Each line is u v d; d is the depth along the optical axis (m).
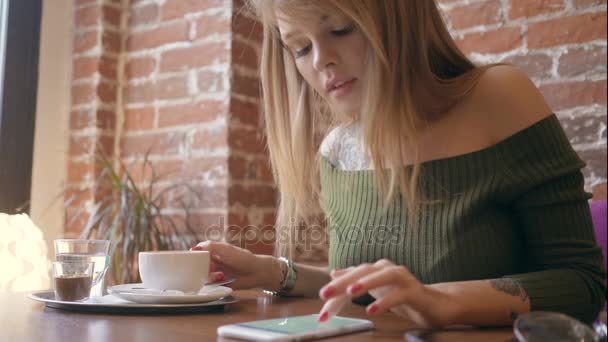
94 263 0.95
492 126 1.05
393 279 0.69
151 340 0.65
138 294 0.86
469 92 1.07
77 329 0.72
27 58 2.40
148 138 2.44
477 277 1.03
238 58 2.28
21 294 1.04
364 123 1.02
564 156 1.00
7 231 1.83
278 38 1.20
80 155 2.47
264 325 0.70
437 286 0.79
